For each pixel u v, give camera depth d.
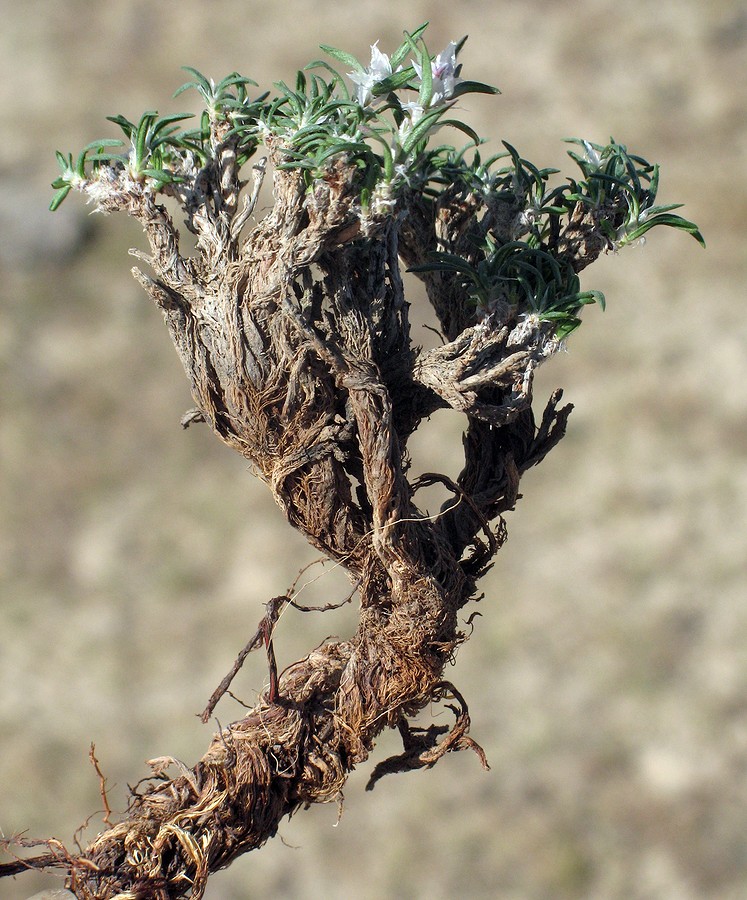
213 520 7.25
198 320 1.13
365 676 1.27
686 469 7.30
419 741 1.36
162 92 10.39
